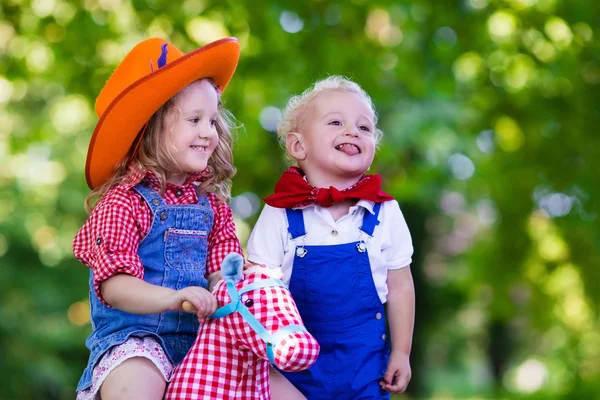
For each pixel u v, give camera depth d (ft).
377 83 34.45
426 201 52.85
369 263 13.79
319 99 14.40
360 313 13.61
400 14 35.35
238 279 11.30
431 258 66.49
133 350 11.71
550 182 37.58
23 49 35.63
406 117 42.19
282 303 11.18
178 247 12.57
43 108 54.95
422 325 64.85
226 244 13.33
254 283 11.33
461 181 44.39
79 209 61.41
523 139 37.96
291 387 12.89
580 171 36.68
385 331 13.87
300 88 33.37
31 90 49.85
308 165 14.44
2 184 61.05
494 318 43.88
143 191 12.55
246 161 35.88
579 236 38.75
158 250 12.43
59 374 60.70
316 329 13.51
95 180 12.91
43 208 61.52
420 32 35.65
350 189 14.11
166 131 12.47
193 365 11.34
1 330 58.80
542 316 42.65
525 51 35.24
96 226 12.12
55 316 60.95
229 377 11.29
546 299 42.16
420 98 37.68
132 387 11.44
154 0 33.47
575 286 42.52
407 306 14.14
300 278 13.62
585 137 36.32
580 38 34.42
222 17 33.32
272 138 37.58
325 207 13.96
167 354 12.06
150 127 12.59
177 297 11.10
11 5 34.71
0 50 37.11
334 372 13.33
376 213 14.17
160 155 12.50
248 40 33.47
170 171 12.78
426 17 34.94
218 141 13.30
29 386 59.77
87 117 45.80
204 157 12.67
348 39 34.53
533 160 37.68
